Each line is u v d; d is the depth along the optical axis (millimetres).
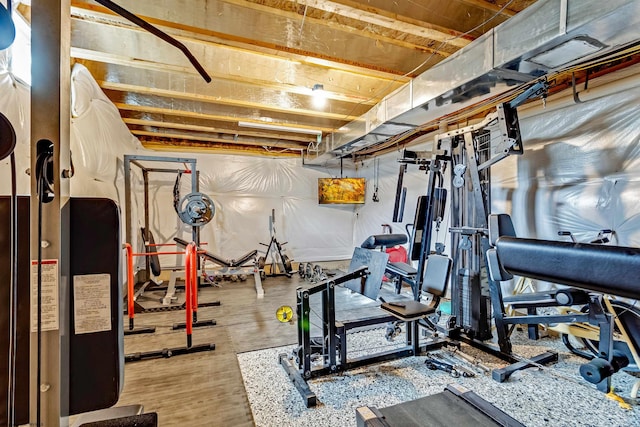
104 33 2373
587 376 2031
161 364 2488
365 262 3033
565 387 2133
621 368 2221
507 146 2430
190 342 2684
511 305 2533
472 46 2285
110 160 3758
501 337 2561
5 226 852
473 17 2359
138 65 2746
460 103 2816
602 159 2760
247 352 2709
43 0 815
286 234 6758
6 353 846
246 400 2025
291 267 6227
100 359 905
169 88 3365
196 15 2211
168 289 4414
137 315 3676
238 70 2918
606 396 2020
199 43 2562
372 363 2479
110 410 1000
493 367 2418
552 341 2889
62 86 837
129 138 4793
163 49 2596
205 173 6172
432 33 2424
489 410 1423
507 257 1043
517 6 2227
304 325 2264
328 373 2320
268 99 3771
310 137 5594
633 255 753
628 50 2020
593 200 2818
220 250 6227
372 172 6699
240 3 2088
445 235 4730
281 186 6719
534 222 3299
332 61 2916
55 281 843
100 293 902
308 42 2609
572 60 2004
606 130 2734
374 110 3676
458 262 3012
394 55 2875
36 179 809
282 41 2596
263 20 2297
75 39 2381
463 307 2957
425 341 2840
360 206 7148
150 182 5797
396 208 3471
